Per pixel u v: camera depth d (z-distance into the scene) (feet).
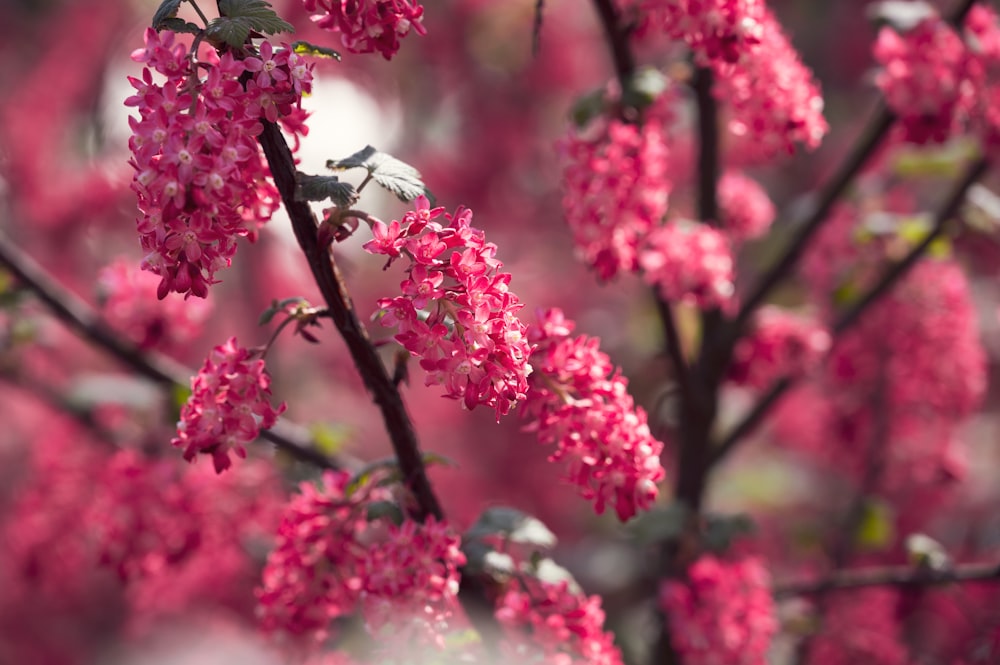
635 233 9.12
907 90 10.87
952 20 11.40
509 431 22.25
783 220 15.43
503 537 8.43
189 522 11.02
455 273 5.97
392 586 7.16
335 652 8.66
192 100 6.00
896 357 13.82
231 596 14.58
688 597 9.99
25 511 13.03
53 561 13.05
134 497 10.84
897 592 12.87
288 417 19.65
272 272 20.40
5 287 12.41
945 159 13.29
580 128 10.11
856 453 14.84
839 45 28.35
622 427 7.11
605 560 20.24
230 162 5.85
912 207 16.34
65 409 13.92
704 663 9.72
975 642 11.09
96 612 18.93
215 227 5.98
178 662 15.11
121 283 11.65
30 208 20.16
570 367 7.21
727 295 10.39
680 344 11.55
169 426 12.44
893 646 12.63
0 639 18.25
